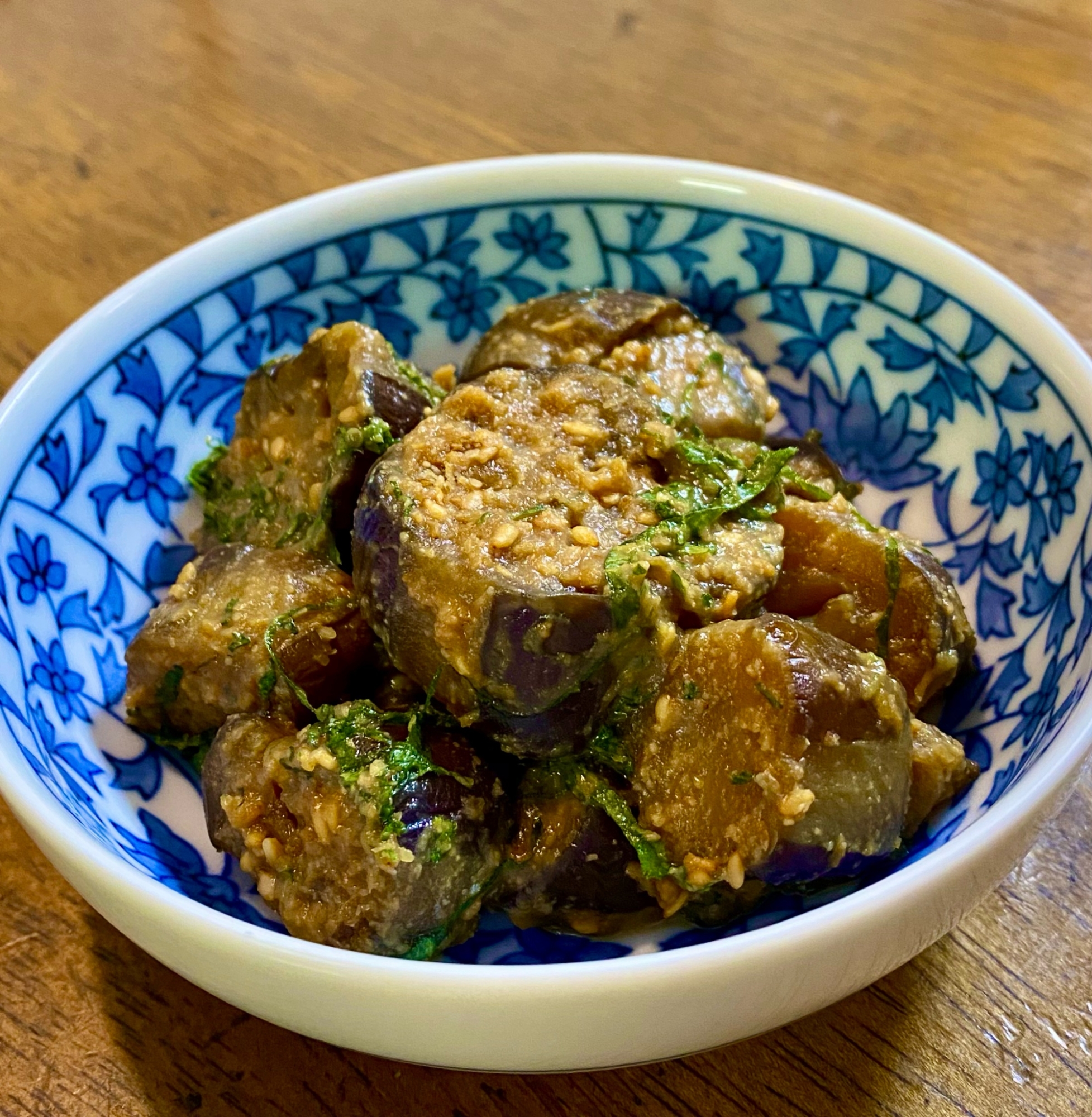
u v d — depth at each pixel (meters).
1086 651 0.15
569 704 0.15
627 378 0.18
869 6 0.31
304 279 0.21
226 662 0.17
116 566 0.19
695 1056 0.15
